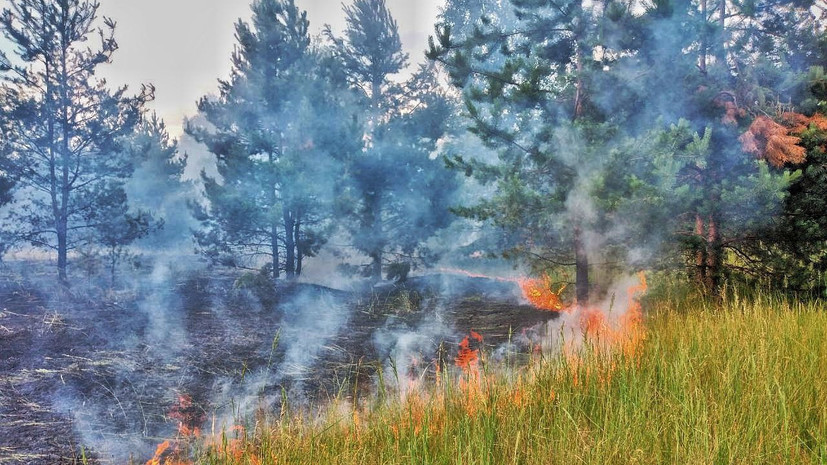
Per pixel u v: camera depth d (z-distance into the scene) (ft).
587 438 11.97
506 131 31.76
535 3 32.04
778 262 28.99
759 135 28.04
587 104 32.17
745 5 30.68
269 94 49.93
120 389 21.50
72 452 16.06
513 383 15.88
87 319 32.48
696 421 11.88
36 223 43.14
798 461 11.11
